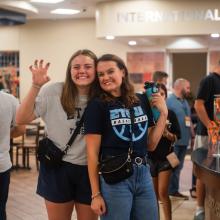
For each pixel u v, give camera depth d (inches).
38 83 97.1
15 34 411.5
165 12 283.0
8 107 118.6
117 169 90.0
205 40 365.4
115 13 293.3
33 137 342.6
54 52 403.5
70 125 101.3
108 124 91.9
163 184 155.5
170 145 155.2
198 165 113.3
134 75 386.3
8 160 120.4
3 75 416.5
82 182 102.2
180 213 194.1
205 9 278.5
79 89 102.1
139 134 93.4
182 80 229.1
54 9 343.6
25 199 224.8
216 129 126.5
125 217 91.0
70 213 106.2
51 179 102.7
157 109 100.7
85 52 100.5
